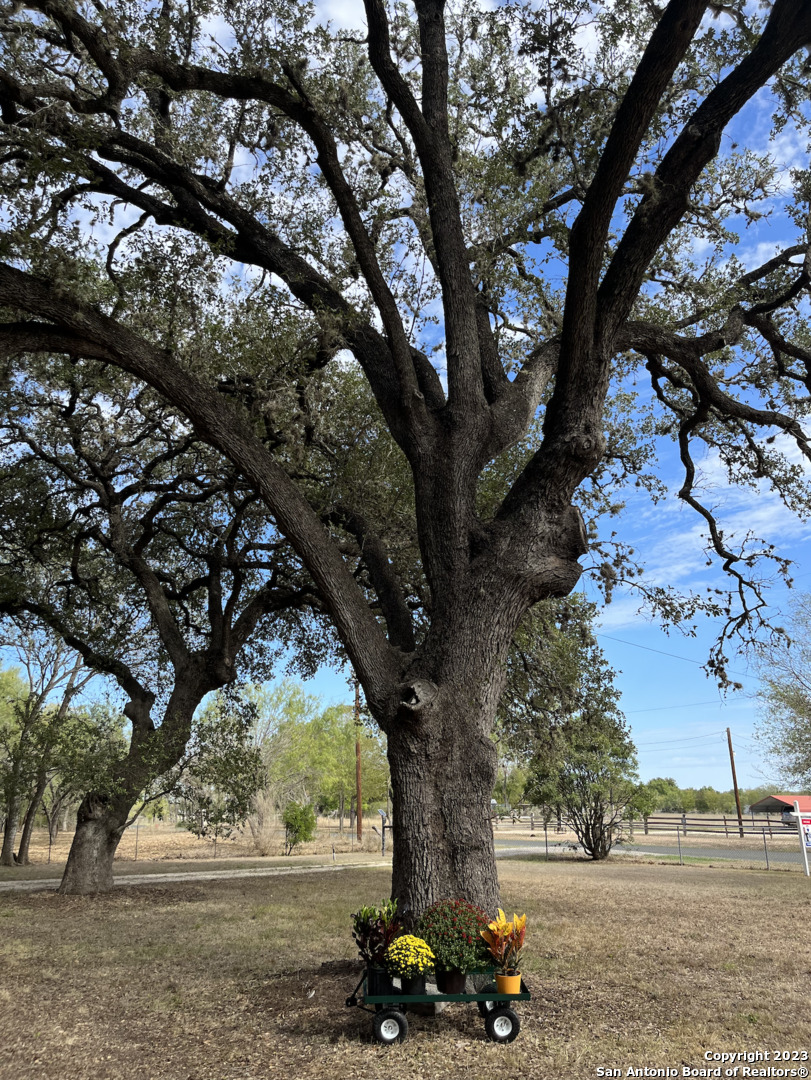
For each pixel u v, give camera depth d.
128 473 14.68
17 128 6.87
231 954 7.89
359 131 9.64
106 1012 5.70
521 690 12.58
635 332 8.34
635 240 6.95
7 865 23.06
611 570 9.37
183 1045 4.85
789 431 8.71
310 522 7.00
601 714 13.25
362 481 10.37
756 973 6.77
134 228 10.21
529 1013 5.43
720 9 7.71
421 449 7.44
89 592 15.32
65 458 14.72
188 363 8.63
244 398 9.34
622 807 23.30
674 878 16.36
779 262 9.05
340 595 6.85
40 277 6.59
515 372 11.39
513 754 14.52
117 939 8.84
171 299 9.32
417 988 4.95
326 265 9.55
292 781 35.56
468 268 7.82
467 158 9.70
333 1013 5.45
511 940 5.09
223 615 14.29
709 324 10.19
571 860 23.19
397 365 7.43
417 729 6.23
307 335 8.98
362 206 9.81
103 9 7.32
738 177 9.40
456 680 6.48
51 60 8.01
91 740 13.64
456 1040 4.82
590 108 8.38
